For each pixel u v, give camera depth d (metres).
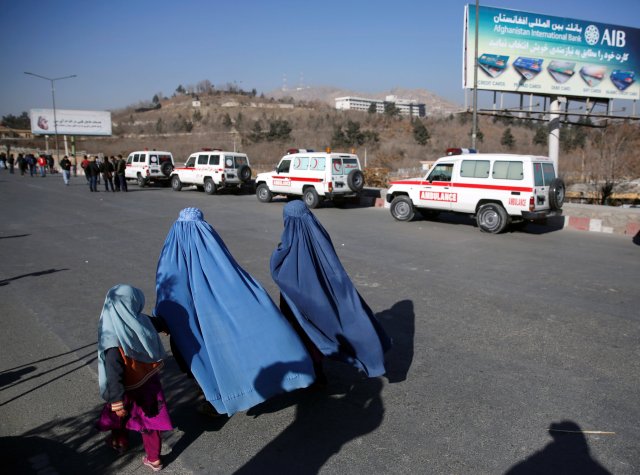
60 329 6.05
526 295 7.39
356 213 17.02
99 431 3.90
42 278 8.34
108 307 3.14
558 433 3.81
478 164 13.20
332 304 4.14
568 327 6.07
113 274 8.59
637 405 4.23
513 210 12.52
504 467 3.41
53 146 87.44
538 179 12.43
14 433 3.86
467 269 8.98
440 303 7.01
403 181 14.95
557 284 7.99
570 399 4.33
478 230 13.45
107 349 3.08
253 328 3.65
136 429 3.30
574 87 21.47
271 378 3.61
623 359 5.15
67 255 10.07
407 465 3.44
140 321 3.19
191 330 3.54
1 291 7.62
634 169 24.88
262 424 4.00
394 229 13.52
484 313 6.59
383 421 4.02
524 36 20.36
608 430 3.85
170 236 3.77
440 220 15.30
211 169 23.03
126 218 15.20
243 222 14.54
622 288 7.79
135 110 145.75
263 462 3.50
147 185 28.70
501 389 4.52
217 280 3.66
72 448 3.67
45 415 4.13
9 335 5.86
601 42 21.59
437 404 4.27
